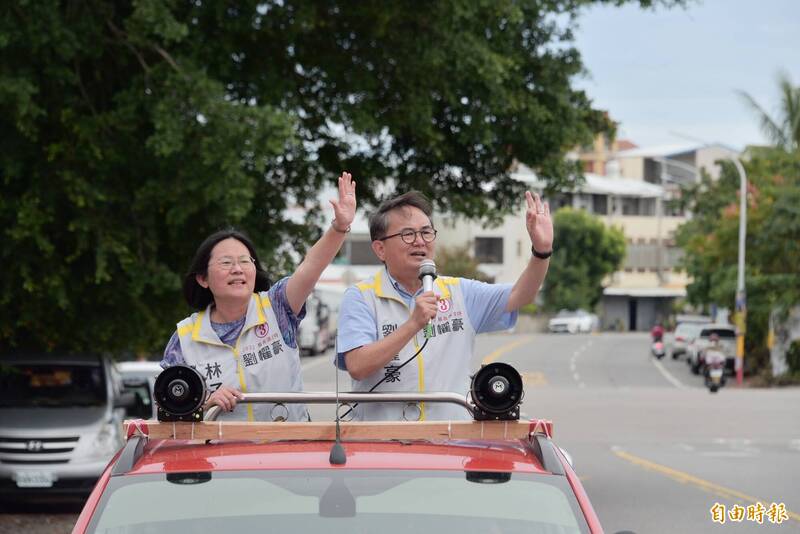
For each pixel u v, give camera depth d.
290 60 16.53
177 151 14.25
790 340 45.06
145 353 17.86
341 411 7.31
